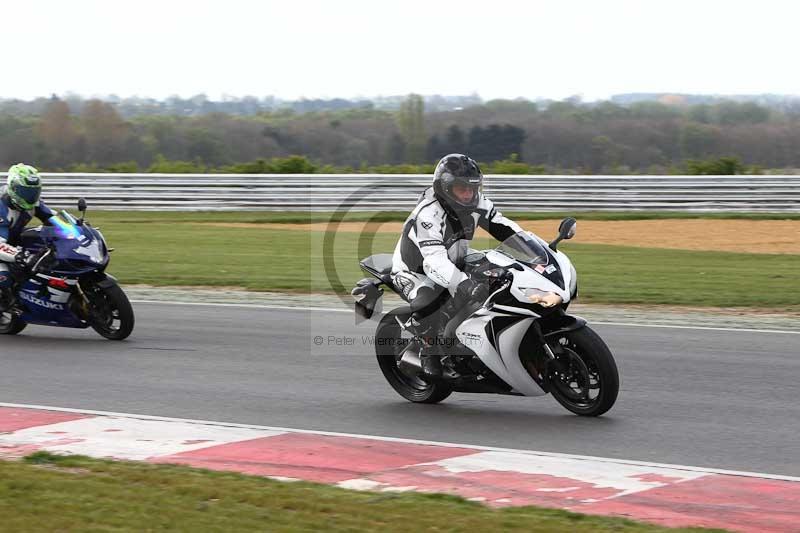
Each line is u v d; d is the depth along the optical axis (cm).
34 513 1550
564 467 1905
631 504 1670
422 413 2402
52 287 3294
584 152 17162
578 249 6050
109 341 3344
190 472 1820
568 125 17825
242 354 3122
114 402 2492
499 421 2314
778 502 1684
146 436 2150
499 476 1842
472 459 1966
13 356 3073
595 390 2645
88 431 2191
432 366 2378
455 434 2192
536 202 7969
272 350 3191
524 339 2298
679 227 7450
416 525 1495
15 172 3306
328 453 2009
